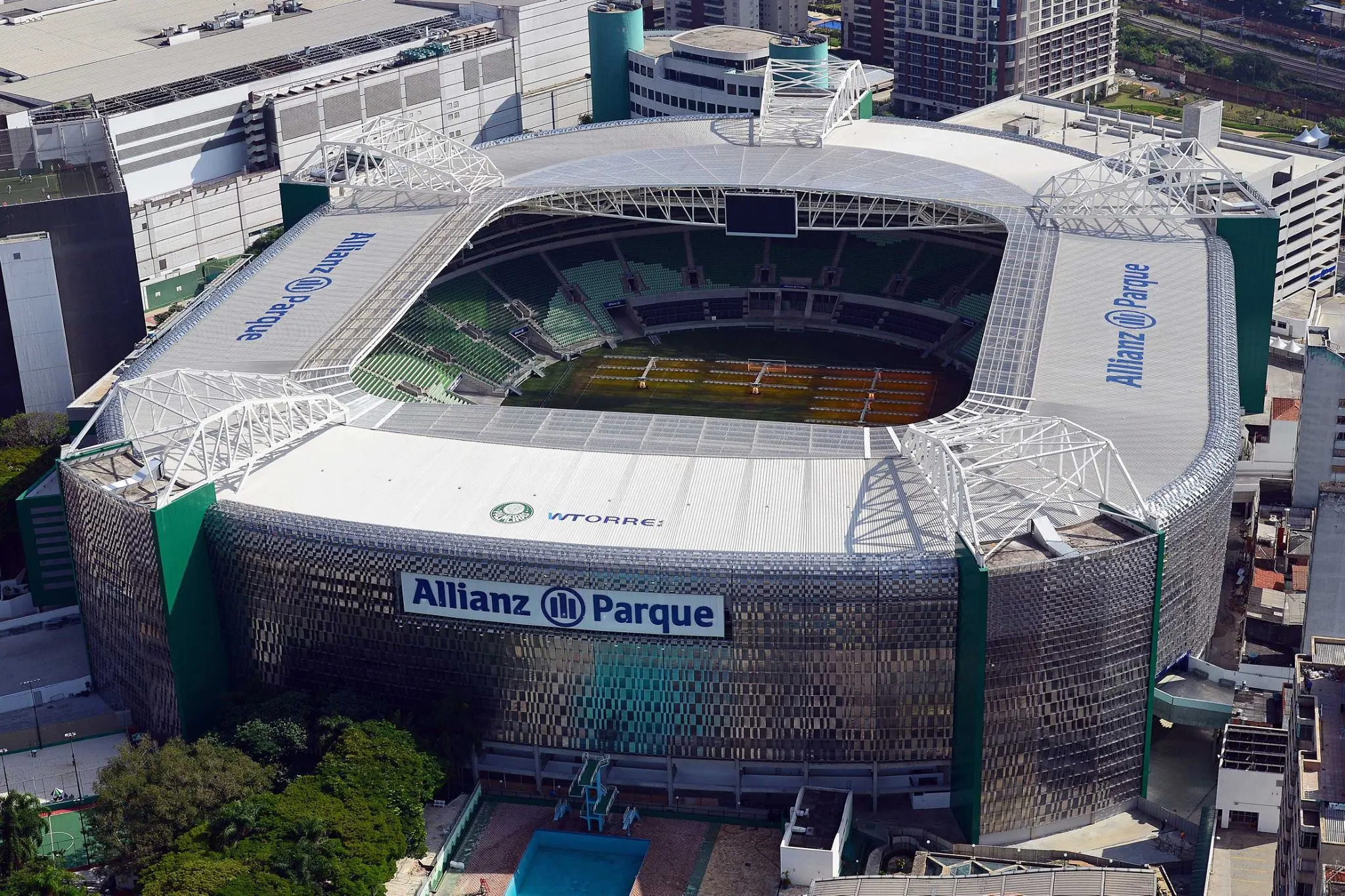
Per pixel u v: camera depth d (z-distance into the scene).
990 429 193.62
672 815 180.50
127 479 189.12
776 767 180.25
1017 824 175.88
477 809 182.00
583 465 196.75
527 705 181.62
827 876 166.38
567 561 173.75
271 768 174.62
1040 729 172.62
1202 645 194.75
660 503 186.75
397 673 184.00
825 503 185.62
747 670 175.62
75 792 183.50
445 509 186.12
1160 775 183.88
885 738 177.75
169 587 181.38
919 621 172.12
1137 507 178.00
